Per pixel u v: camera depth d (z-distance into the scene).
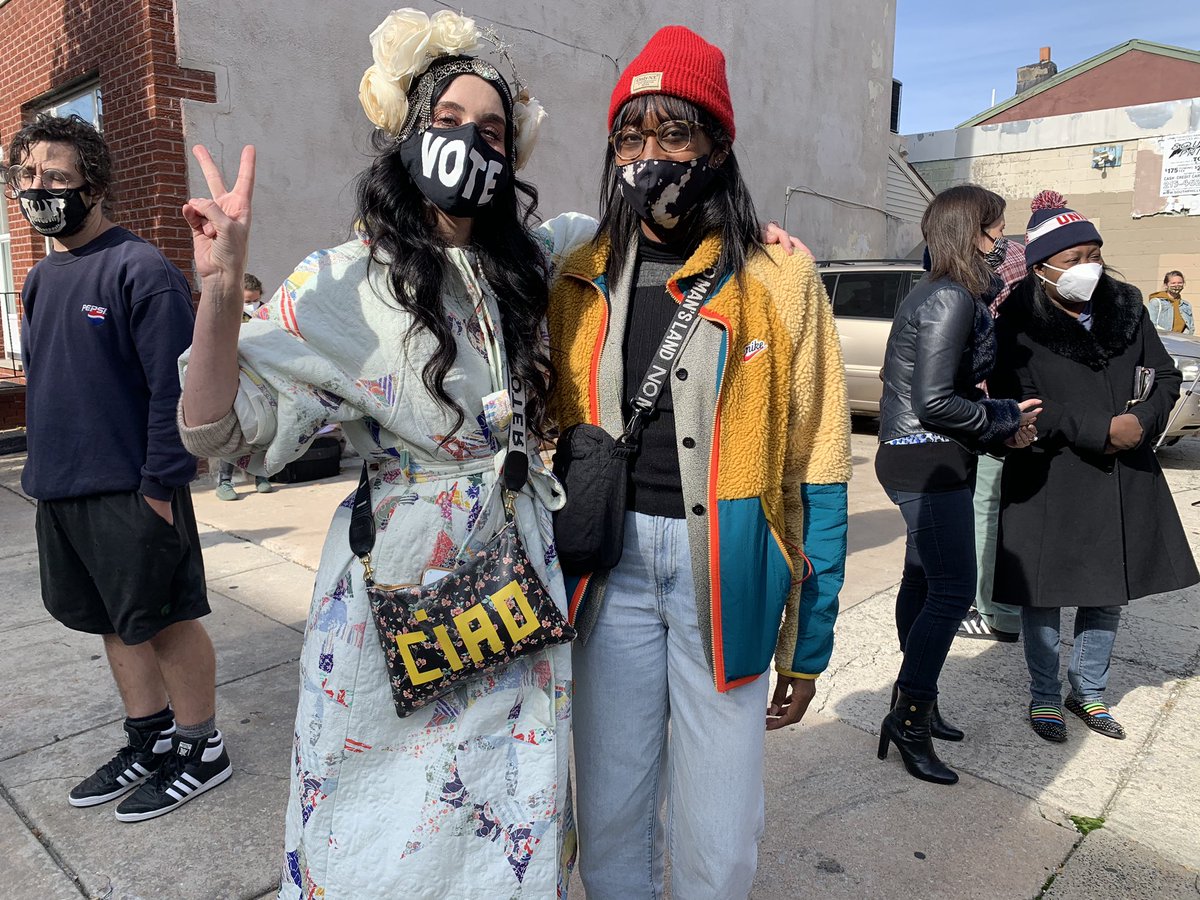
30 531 4.73
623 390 1.43
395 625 1.26
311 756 1.30
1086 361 2.55
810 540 1.48
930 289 2.36
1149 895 1.96
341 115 6.45
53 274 2.07
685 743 1.47
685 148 1.38
